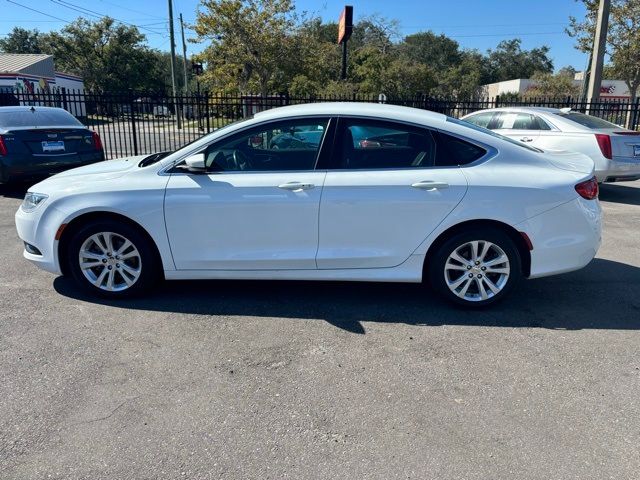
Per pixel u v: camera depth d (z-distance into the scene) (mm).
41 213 4395
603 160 8375
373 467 2531
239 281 4988
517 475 2479
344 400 3076
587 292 4773
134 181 4270
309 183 4102
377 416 2926
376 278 4258
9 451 2623
